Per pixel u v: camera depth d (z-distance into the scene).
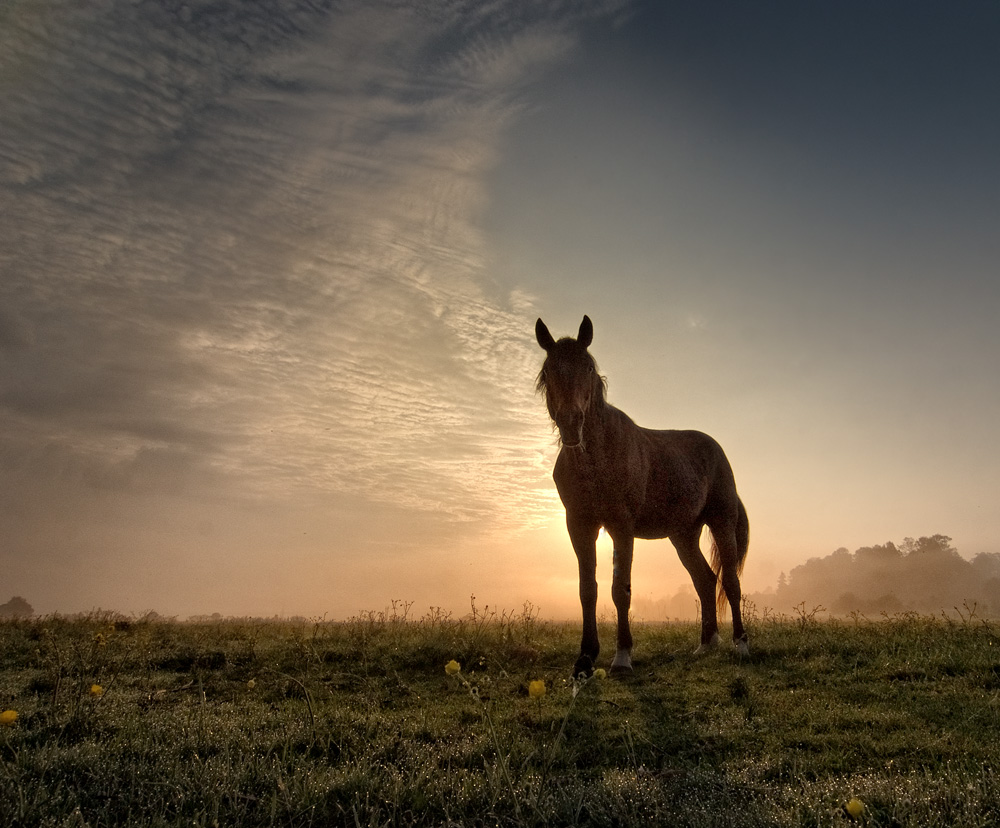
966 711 4.53
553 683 6.05
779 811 2.81
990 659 5.97
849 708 4.80
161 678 6.49
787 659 6.80
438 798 3.10
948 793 2.90
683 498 8.25
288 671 6.88
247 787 3.24
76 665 6.61
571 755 3.81
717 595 8.69
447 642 8.02
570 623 11.35
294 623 11.90
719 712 4.84
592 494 7.07
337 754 3.91
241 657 7.48
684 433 9.08
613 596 7.11
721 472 9.07
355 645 7.98
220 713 4.89
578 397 6.61
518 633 8.84
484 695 5.64
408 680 6.49
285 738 4.01
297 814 2.93
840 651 6.86
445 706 5.26
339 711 4.84
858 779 3.21
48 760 3.45
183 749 3.85
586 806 2.92
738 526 9.62
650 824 2.78
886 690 5.34
